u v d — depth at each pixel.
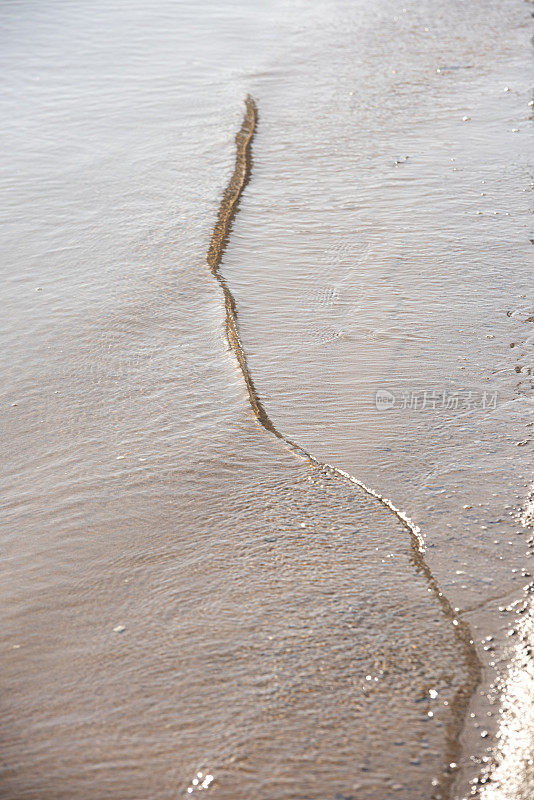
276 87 6.48
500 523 2.66
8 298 3.94
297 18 8.23
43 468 2.93
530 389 3.27
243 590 2.43
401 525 2.66
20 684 2.17
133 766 1.96
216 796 1.88
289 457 2.96
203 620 2.34
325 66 6.93
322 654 2.23
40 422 3.15
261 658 2.22
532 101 6.12
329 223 4.54
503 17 8.16
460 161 5.23
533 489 2.79
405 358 3.46
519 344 3.52
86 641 2.29
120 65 6.98
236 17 8.23
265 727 2.04
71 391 3.31
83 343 3.60
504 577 2.47
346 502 2.76
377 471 2.89
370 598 2.40
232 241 4.38
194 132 5.66
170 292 3.94
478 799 1.89
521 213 4.60
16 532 2.66
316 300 3.87
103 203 4.80
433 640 2.27
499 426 3.08
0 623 2.35
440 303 3.81
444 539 2.61
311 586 2.44
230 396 3.26
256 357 3.49
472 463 2.91
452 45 7.39
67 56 7.21
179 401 3.24
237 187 4.94
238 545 2.59
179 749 1.99
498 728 2.04
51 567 2.53
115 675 2.18
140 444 3.03
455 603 2.38
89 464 2.94
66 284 4.04
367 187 4.93
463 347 3.51
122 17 8.24
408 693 2.12
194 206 4.72
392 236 4.39
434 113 5.97
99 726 2.05
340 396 3.25
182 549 2.58
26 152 5.47
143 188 4.95
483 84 6.48
